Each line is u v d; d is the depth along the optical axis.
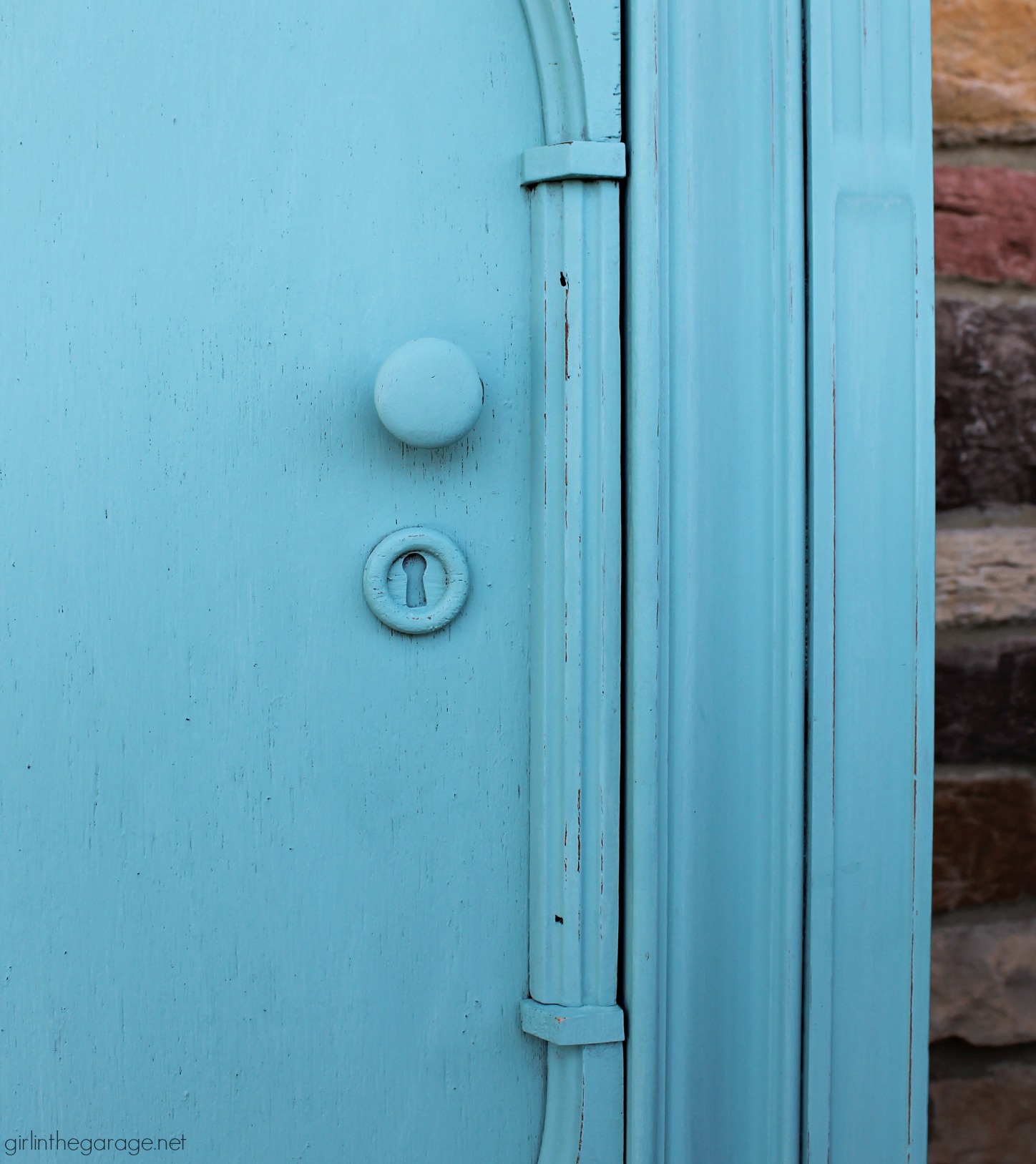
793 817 0.73
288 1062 0.71
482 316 0.73
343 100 0.71
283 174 0.70
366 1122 0.72
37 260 0.67
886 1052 0.75
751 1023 0.75
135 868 0.69
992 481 0.82
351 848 0.72
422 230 0.72
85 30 0.68
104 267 0.68
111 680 0.69
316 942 0.72
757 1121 0.75
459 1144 0.73
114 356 0.68
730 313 0.73
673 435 0.73
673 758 0.73
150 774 0.69
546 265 0.72
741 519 0.74
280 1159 0.71
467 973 0.73
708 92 0.73
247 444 0.70
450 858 0.73
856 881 0.74
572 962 0.72
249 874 0.71
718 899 0.74
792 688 0.73
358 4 0.71
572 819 0.72
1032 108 0.82
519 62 0.73
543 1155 0.73
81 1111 0.69
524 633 0.74
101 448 0.68
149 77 0.69
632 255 0.71
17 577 0.67
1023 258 0.82
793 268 0.72
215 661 0.70
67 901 0.68
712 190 0.73
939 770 0.82
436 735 0.73
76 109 0.68
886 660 0.74
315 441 0.71
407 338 0.72
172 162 0.69
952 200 0.81
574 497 0.71
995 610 0.82
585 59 0.70
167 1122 0.70
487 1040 0.74
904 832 0.75
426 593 0.72
